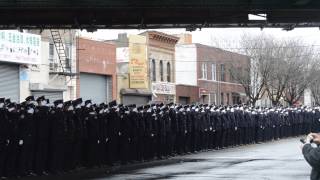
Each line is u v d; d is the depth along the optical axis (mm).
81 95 36031
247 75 53781
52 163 17219
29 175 16641
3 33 27625
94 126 18875
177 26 18625
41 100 17250
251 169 17156
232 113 29234
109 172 17344
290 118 38000
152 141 21969
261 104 58906
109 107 19922
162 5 16188
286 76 53469
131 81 43625
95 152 18953
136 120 21016
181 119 24156
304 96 70312
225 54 56438
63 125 17438
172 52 50656
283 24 18609
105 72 38844
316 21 18156
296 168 17391
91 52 37156
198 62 54344
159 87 47406
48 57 32250
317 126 40969
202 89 54531
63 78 33406
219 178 14867
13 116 16156
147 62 45719
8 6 15992
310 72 56594
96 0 16125
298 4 16406
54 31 32625
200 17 17844
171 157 22922
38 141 16828
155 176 15688
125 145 20312
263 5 16453
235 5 16359
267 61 53156
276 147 27875
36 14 17766
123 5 16188
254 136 32156
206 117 26422
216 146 27469
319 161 5805
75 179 15477
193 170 17141
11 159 16109
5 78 28359
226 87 58438
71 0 16047
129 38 43875
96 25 18609
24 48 29281
